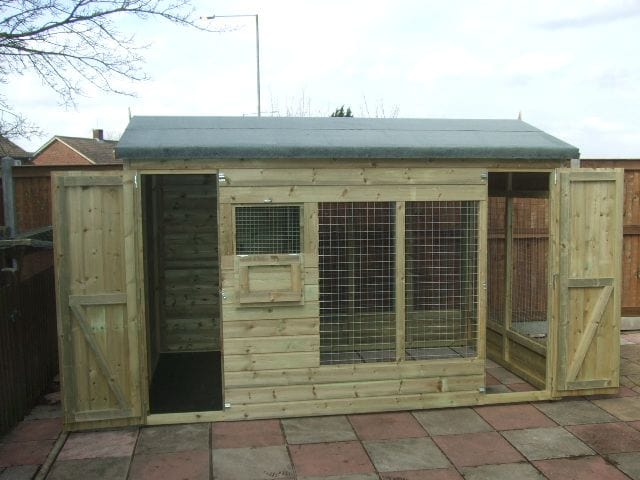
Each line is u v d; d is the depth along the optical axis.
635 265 8.05
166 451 4.44
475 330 5.78
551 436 4.71
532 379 5.94
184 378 6.26
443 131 5.75
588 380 5.52
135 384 4.86
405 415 5.15
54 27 6.79
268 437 4.69
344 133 5.49
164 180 7.19
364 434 4.75
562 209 5.34
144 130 5.31
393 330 6.05
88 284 4.79
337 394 5.12
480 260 5.27
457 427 4.89
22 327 5.25
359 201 5.07
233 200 4.90
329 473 4.09
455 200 5.21
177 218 7.24
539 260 6.50
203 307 7.33
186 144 4.81
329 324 5.72
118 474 4.07
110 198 4.78
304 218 5.00
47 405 5.55
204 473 4.09
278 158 4.89
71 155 31.84
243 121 5.86
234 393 5.00
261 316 5.00
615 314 5.52
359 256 5.96
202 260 7.30
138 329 4.85
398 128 5.85
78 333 4.80
